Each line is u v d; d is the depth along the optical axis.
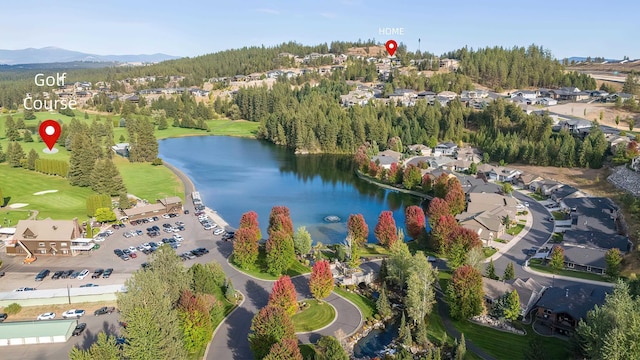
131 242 126.69
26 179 187.50
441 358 74.88
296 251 116.06
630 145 173.75
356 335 82.31
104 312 88.38
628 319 59.41
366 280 102.44
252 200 173.00
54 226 118.56
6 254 117.81
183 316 71.56
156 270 77.69
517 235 130.62
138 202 161.88
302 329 83.44
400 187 191.12
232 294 92.44
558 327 82.06
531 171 193.12
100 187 165.75
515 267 109.25
